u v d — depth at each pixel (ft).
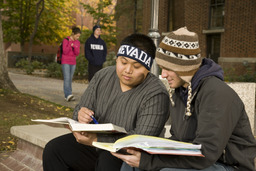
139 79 6.29
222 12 45.60
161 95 6.38
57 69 53.01
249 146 4.89
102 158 6.01
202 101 4.77
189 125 5.19
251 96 12.57
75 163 6.82
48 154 6.80
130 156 4.88
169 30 53.98
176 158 4.70
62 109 21.11
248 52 41.16
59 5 86.12
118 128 5.65
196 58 4.88
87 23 106.63
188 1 49.29
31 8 84.58
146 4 55.36
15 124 15.84
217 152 4.49
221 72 5.03
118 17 58.80
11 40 85.35
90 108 7.07
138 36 6.21
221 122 4.50
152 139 4.65
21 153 10.94
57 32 90.79
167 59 4.96
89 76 26.99
